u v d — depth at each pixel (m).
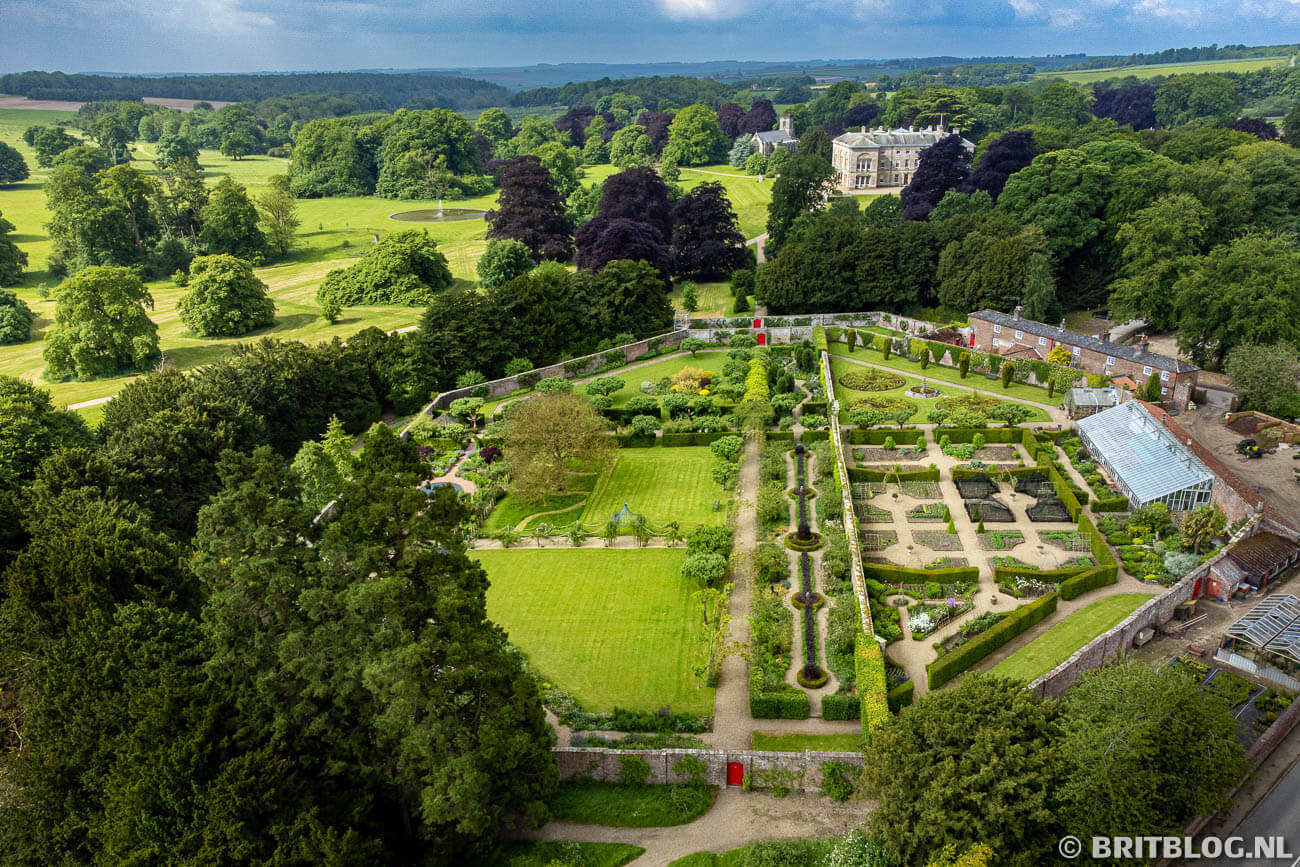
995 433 104.50
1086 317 156.12
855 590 71.25
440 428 111.50
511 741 47.88
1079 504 86.94
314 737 48.41
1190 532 77.88
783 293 156.88
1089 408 109.38
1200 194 145.62
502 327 133.38
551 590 77.94
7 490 77.31
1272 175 151.62
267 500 48.66
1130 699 46.97
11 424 83.31
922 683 64.00
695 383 124.56
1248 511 77.81
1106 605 72.50
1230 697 59.88
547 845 50.47
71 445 87.75
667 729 59.91
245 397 103.06
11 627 58.12
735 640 69.50
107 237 190.50
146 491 81.81
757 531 86.19
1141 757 45.31
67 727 49.88
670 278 189.75
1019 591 74.00
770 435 106.56
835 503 86.75
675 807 53.06
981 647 65.44
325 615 48.25
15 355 148.00
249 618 49.25
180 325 162.38
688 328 153.75
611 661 67.94
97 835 44.91
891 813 45.19
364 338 126.44
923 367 132.88
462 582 49.00
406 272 178.75
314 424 111.38
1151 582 75.38
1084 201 154.50
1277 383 105.81
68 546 59.53
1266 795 52.97
